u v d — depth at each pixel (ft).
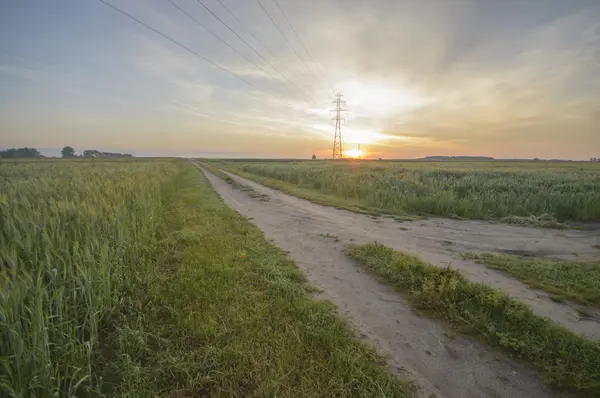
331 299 15.11
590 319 13.25
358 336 11.91
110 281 14.42
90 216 19.44
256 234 26.71
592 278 17.29
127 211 25.77
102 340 11.59
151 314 12.84
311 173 88.53
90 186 32.76
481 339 11.82
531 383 9.55
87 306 11.91
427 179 63.72
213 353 10.30
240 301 14.11
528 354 10.73
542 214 35.65
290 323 12.39
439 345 11.46
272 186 71.36
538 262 20.15
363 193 51.47
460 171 95.09
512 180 63.82
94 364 9.92
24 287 10.56
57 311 10.66
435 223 33.65
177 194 54.70
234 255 20.24
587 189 50.16
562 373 9.74
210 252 20.56
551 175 82.74
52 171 70.08
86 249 13.58
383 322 13.03
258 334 11.41
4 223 16.21
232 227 29.25
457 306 13.85
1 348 9.01
